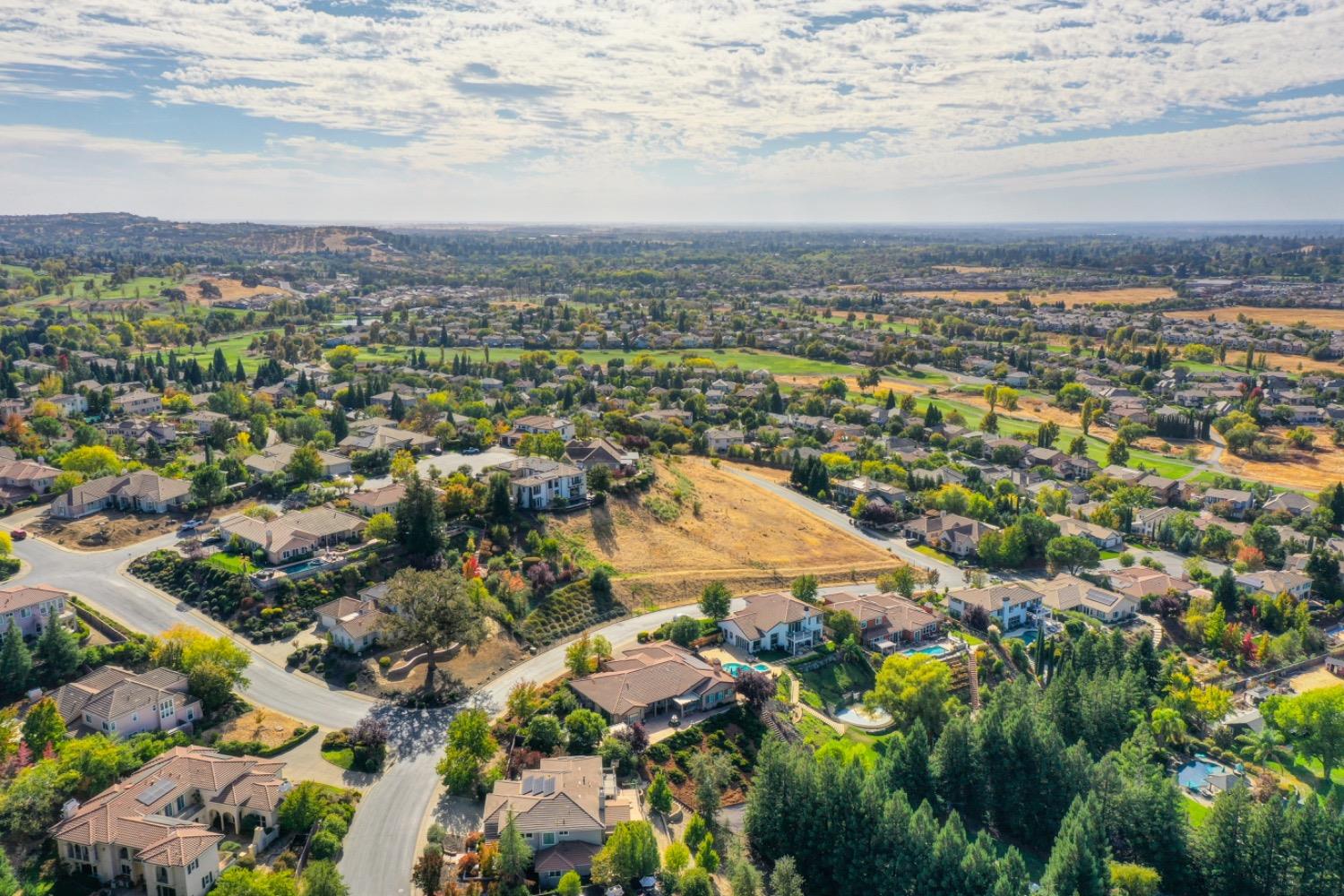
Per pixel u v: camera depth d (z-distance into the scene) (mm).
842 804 98250
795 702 128750
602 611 146750
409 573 125125
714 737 115625
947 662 143125
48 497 171000
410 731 112812
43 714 100000
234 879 81250
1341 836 96500
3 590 126125
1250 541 192375
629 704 117000
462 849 92250
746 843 101438
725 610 145250
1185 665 146375
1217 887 100188
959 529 192875
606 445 196000
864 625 148500
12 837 88375
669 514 181125
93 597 135625
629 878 89062
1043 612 165125
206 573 140625
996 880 89750
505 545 155875
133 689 108812
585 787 98375
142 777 94688
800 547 183500
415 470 175875
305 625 134000
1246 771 123188
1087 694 124062
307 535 150625
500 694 122125
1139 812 104812
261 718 113125
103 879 85625
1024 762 109688
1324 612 170750
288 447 198250
